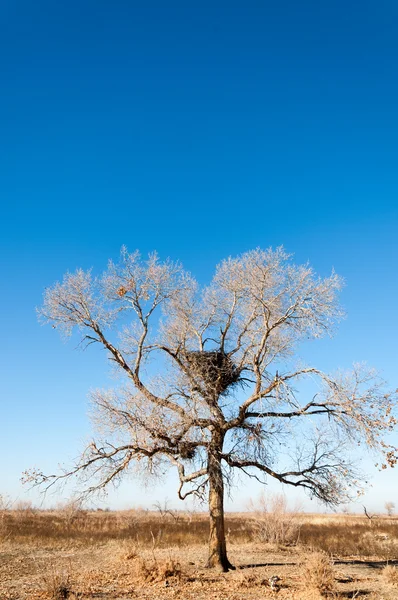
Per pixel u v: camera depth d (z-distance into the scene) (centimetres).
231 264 2048
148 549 2564
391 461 1619
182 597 1457
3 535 2941
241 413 1869
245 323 2025
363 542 3059
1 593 1477
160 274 1939
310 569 1628
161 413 1781
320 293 1838
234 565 2019
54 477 1750
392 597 1499
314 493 1880
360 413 1686
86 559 2231
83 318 1891
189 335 2075
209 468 1825
